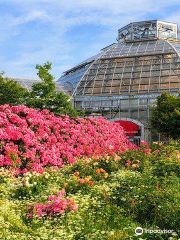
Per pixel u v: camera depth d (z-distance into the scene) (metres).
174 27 49.84
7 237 6.33
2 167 11.22
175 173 11.34
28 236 6.57
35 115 14.09
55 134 14.70
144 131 34.31
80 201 8.48
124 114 37.94
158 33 47.84
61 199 8.09
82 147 15.47
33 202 8.55
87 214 7.96
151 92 37.06
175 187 9.09
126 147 17.52
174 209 7.47
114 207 8.35
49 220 7.61
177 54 39.78
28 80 45.47
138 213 8.32
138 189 9.13
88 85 41.38
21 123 13.15
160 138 35.22
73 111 23.80
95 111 39.16
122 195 9.33
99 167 13.34
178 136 26.48
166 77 38.09
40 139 13.45
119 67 41.41
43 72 22.83
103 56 43.84
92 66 43.03
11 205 8.48
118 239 6.48
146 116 36.81
